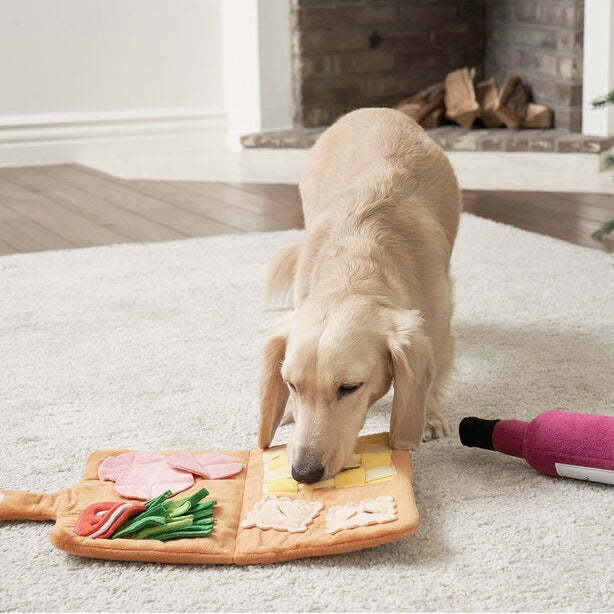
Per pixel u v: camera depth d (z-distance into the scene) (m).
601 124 3.70
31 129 4.30
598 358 1.96
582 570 1.37
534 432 1.56
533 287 2.34
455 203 1.87
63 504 1.49
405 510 1.43
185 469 1.55
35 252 2.76
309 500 1.47
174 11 4.44
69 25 4.27
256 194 3.58
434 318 1.69
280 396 1.62
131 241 2.90
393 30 4.29
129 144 4.47
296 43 4.20
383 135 1.90
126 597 1.35
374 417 1.78
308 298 1.61
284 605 1.33
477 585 1.35
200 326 2.16
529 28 4.06
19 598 1.35
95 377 1.93
